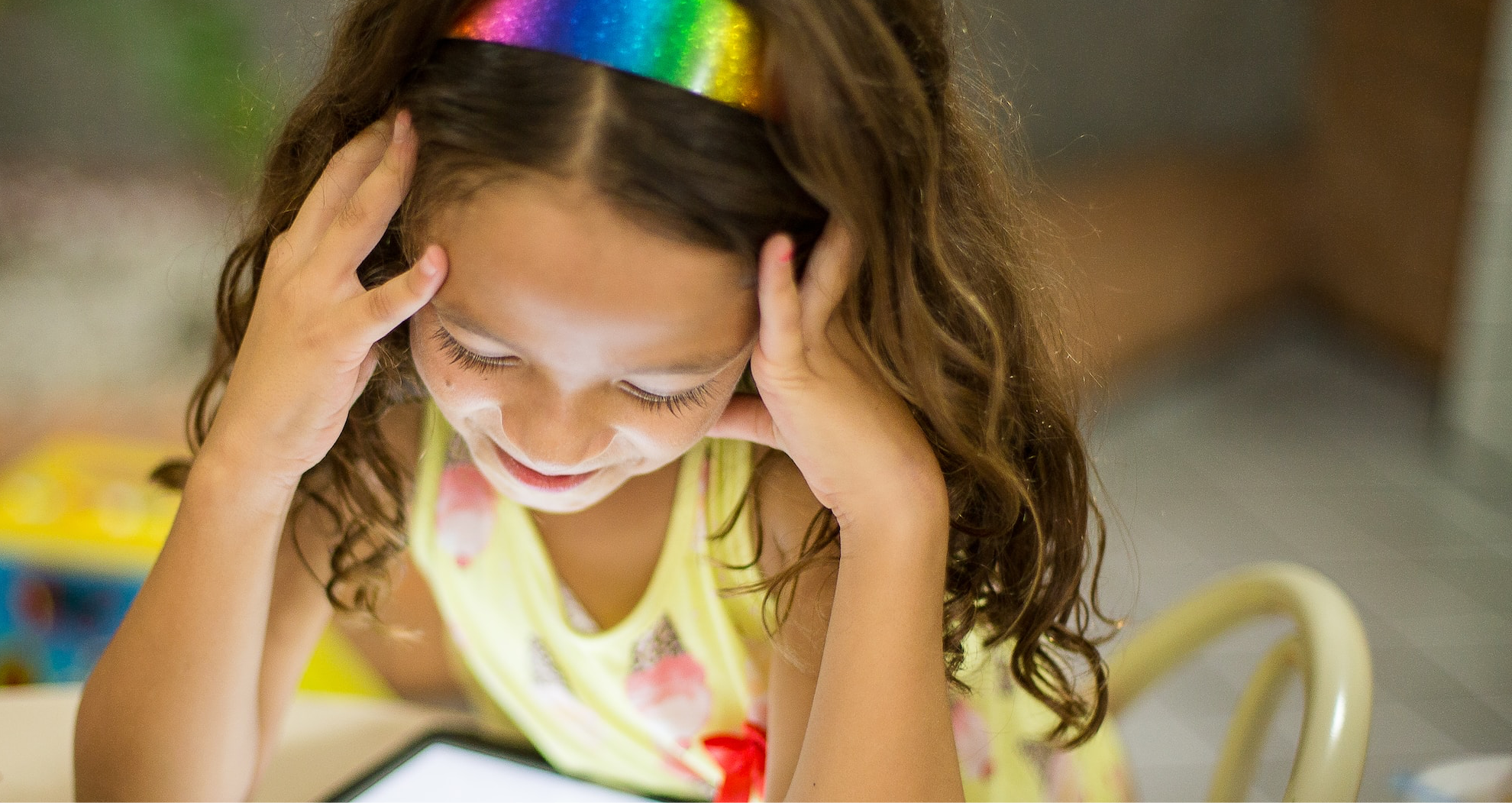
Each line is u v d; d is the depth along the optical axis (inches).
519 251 21.5
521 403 23.3
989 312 27.5
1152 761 78.8
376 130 27.0
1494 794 34.5
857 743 26.4
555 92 21.2
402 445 34.9
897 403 27.4
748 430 29.6
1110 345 116.3
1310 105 144.9
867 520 27.0
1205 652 90.0
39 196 117.5
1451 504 112.8
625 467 25.8
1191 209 136.3
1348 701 27.3
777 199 22.7
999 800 37.5
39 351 103.5
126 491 70.7
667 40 21.4
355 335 25.4
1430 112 126.6
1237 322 141.0
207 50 110.3
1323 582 31.6
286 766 34.6
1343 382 136.3
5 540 65.9
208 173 111.5
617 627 34.4
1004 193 28.8
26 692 36.0
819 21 21.8
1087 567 32.6
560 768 30.0
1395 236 132.9
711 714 35.3
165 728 29.1
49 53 119.6
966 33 28.9
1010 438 29.4
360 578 33.9
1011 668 32.1
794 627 31.2
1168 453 118.8
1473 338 122.0
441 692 70.6
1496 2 116.7
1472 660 90.4
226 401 28.4
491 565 35.1
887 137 23.2
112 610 66.7
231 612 29.2
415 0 23.5
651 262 21.5
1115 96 132.0
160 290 110.0
